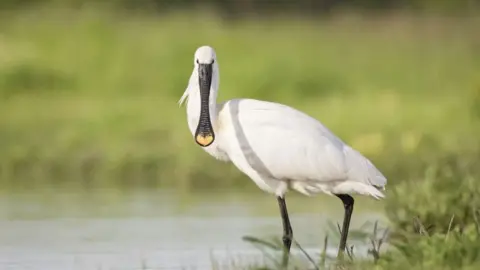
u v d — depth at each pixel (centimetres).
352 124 2156
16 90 2583
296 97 2580
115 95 2580
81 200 1532
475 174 1509
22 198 1545
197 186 1719
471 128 2108
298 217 1402
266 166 1095
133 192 1634
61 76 2667
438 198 1216
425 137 1944
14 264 1096
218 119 1120
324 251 980
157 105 2398
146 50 2889
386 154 1856
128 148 1873
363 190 1074
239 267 1046
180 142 1923
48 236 1248
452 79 2789
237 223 1345
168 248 1181
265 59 2841
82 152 1858
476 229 1020
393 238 1185
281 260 1016
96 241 1222
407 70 2850
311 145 1082
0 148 1900
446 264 895
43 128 2112
